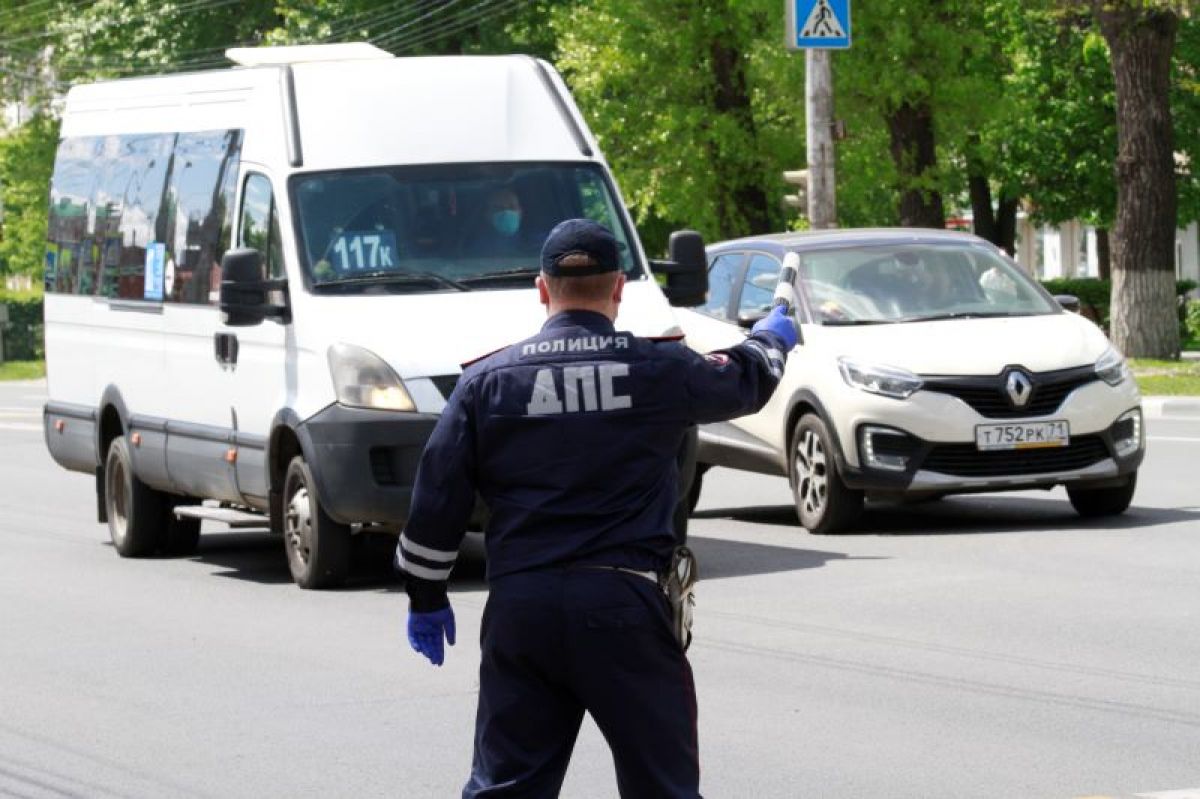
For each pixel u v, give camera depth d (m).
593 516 12.54
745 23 86.62
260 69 32.47
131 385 35.38
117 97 37.41
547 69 32.62
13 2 145.62
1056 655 22.77
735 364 13.02
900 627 24.80
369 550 34.91
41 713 21.67
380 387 28.73
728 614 26.12
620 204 31.66
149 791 18.11
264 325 30.72
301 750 19.47
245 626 26.89
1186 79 80.88
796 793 17.14
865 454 32.69
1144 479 39.66
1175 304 70.44
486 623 12.72
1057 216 123.50
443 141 31.41
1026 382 32.47
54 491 48.22
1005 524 34.00
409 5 116.75
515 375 12.68
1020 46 113.12
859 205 89.81
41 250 149.12
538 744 12.69
